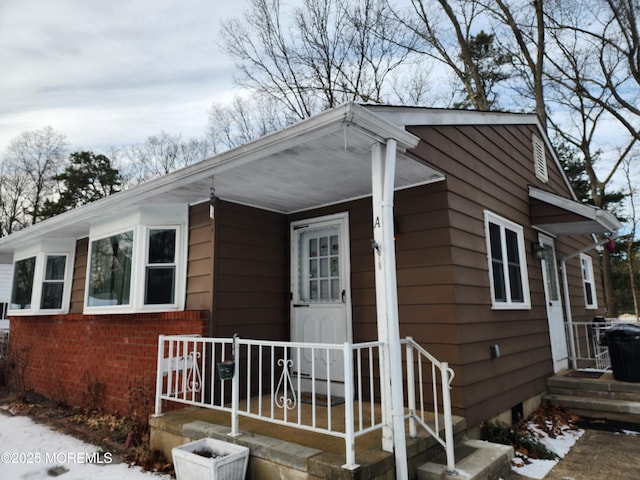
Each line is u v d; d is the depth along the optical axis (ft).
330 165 11.90
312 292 16.81
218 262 14.98
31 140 71.20
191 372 13.94
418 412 12.21
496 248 16.16
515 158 19.88
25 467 11.74
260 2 42.45
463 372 12.07
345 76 44.70
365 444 9.41
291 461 8.79
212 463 8.74
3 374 24.99
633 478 10.32
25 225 68.44
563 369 20.38
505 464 10.48
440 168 12.93
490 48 46.85
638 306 71.26
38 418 17.13
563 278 23.09
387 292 9.30
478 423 12.39
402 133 9.90
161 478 10.63
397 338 9.20
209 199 15.55
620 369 16.63
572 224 19.66
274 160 11.45
